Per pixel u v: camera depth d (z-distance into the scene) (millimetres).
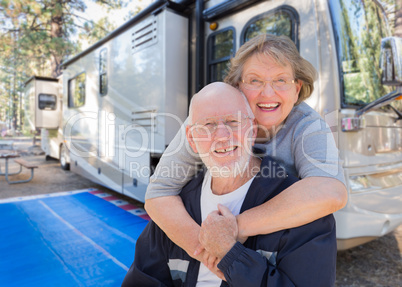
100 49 4605
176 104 3254
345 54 2197
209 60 3135
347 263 2666
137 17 3631
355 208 2102
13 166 8836
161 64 3229
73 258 2660
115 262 2582
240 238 869
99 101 4652
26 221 3688
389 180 2422
